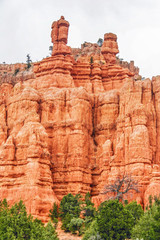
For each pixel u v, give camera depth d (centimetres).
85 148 9038
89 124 9388
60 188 8725
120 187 7706
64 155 8969
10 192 8175
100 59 11219
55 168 8881
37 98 9369
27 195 7988
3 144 8931
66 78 10131
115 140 9050
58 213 8069
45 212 7975
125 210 6381
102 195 8244
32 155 8325
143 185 8094
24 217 6188
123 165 8506
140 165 8250
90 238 6216
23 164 8412
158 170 8250
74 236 7388
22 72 12756
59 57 10331
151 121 8944
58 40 10775
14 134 8956
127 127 8781
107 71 10556
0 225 6003
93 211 7700
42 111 9400
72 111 9225
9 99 9619
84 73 10444
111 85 10406
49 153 8594
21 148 8525
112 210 6397
